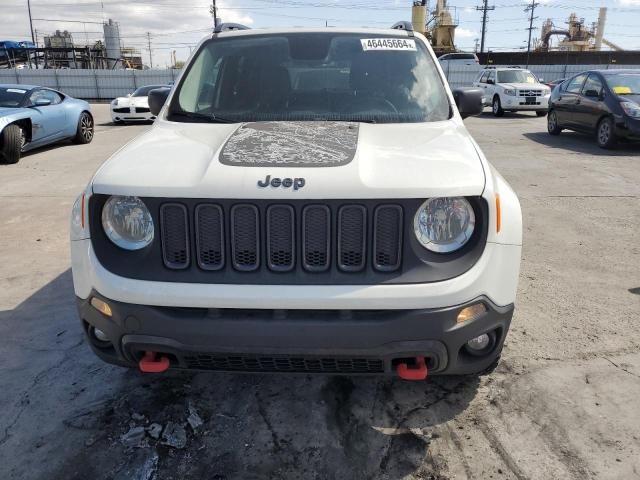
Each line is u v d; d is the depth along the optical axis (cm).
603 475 237
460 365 239
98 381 309
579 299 414
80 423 274
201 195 220
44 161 1036
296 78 344
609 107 1101
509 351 337
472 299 223
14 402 291
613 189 772
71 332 365
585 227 598
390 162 237
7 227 609
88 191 236
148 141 279
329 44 364
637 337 355
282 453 255
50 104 1169
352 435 266
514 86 1877
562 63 4616
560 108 1303
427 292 217
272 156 239
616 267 481
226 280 221
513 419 274
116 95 3984
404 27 394
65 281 454
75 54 5222
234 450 256
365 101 328
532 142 1245
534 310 394
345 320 218
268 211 219
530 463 245
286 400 293
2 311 397
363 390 300
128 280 226
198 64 364
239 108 330
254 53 361
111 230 234
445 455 252
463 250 226
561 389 298
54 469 244
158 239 227
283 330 218
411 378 230
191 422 275
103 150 1179
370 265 222
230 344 221
